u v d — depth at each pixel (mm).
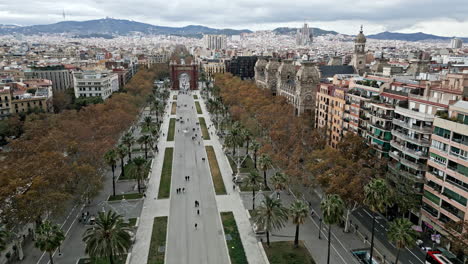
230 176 145000
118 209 115000
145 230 102750
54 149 133375
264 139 175125
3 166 117750
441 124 94250
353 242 97875
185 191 130000
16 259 88125
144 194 124750
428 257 82062
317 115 183250
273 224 88438
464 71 139000
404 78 139000
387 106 120000
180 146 189000
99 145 135875
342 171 104312
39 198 89938
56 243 75188
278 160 130500
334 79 196000
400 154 111500
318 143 144500
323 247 95125
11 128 176750
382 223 108938
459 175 88562
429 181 99000
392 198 92812
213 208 116875
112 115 180875
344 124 151375
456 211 89625
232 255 91250
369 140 129000
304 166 123875
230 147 171375
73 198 108125
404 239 75062
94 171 115875
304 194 126250
